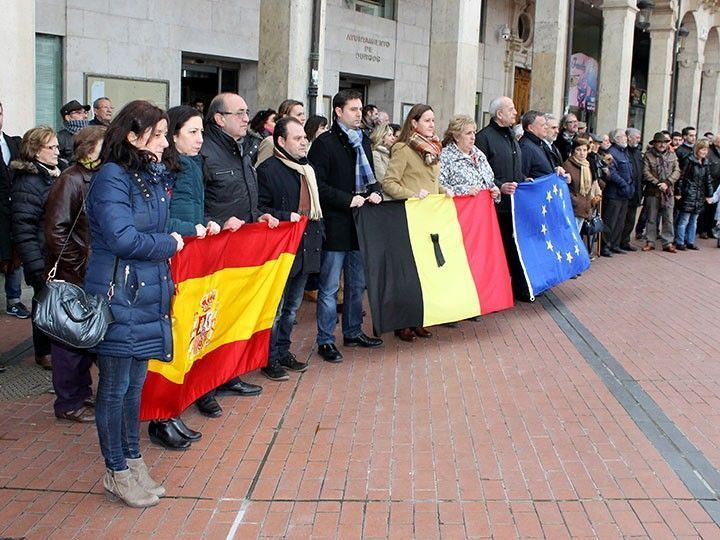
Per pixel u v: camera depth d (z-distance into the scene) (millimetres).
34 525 4059
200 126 4789
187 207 4938
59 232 5176
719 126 30172
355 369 6645
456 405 5852
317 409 5727
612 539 4008
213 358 5508
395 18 19109
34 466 4723
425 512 4258
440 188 7805
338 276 6789
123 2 12961
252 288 5812
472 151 7977
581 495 4469
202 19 14242
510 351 7285
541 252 8820
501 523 4148
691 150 15602
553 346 7480
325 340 6879
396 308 7070
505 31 22594
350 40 17688
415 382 6348
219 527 4090
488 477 4676
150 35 13414
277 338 6379
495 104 8570
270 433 5289
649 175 13977
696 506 4363
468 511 4273
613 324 8438
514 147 8680
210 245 5188
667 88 23547
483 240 7812
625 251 13922
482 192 7832
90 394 5504
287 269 6062
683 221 14305
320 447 5074
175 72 13906
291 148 6129
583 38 28219
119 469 4234
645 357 7207
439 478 4656
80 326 3828
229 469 4742
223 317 5539
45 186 6027
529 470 4777
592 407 5867
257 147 8297
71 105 9148
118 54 13000
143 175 4016
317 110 11664
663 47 23406
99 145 5219
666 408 5891
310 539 3984
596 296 9891
